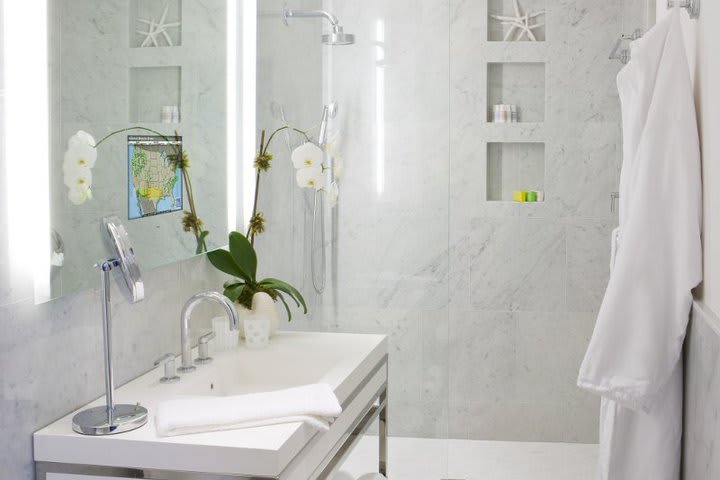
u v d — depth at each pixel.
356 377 2.40
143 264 2.21
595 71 4.30
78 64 1.90
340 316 3.04
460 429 4.45
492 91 4.43
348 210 3.02
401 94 2.99
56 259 1.83
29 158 1.75
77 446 1.78
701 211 2.22
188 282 2.62
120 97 2.08
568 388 4.38
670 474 2.30
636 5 4.26
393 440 3.08
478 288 4.41
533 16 4.37
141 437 1.78
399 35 3.00
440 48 2.98
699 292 2.25
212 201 2.68
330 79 2.99
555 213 4.35
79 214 1.91
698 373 2.08
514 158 4.43
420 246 3.02
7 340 1.71
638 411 2.23
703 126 2.20
